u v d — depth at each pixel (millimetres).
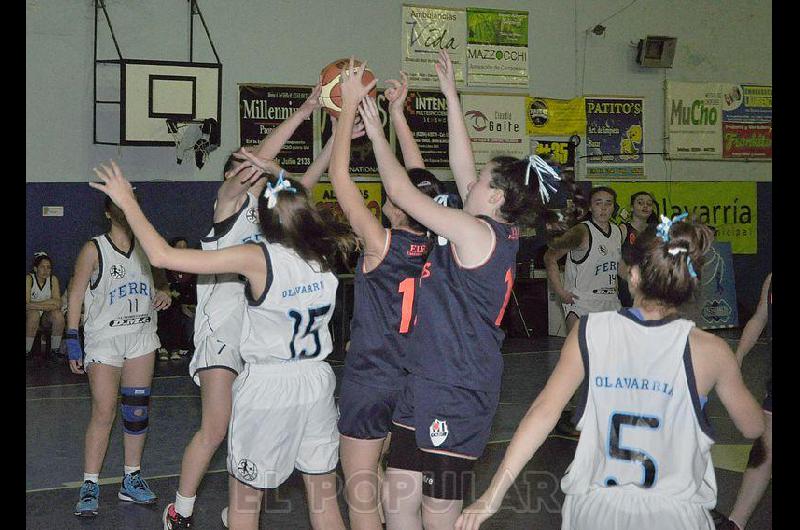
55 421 8102
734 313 15852
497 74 15422
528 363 11500
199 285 5008
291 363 4016
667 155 16328
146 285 5594
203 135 13477
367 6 14562
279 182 3918
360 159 14477
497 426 7699
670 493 2682
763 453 4453
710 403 8562
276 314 3918
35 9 12891
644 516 2684
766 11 16688
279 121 14117
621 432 2730
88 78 13188
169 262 3545
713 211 16484
